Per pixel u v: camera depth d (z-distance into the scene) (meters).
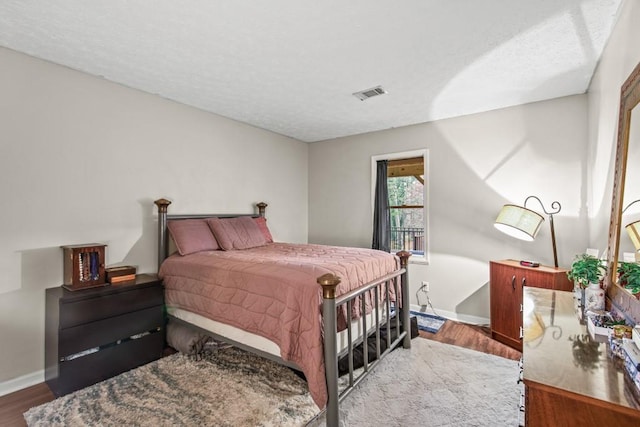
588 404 0.91
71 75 2.49
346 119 3.75
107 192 2.71
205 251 3.05
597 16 1.77
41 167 2.33
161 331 2.67
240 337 2.20
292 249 3.25
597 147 2.43
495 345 2.91
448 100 3.11
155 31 1.95
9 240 2.19
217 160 3.65
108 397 2.08
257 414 1.89
